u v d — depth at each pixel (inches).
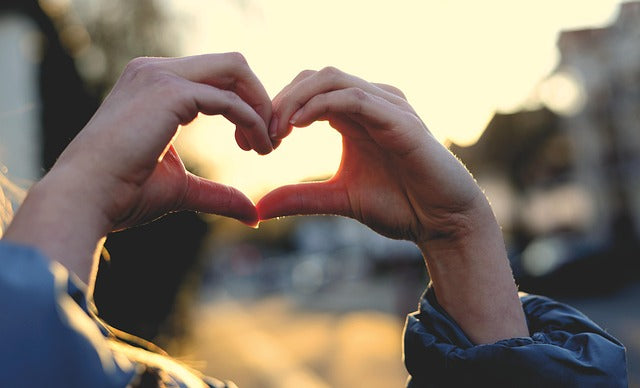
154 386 27.4
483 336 44.1
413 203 44.7
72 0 376.8
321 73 41.2
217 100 34.7
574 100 1446.9
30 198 29.9
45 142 366.6
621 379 40.2
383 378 446.6
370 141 45.4
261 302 1568.7
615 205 1386.6
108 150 31.2
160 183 37.7
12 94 360.5
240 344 668.1
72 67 381.4
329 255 2183.8
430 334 42.9
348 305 1157.1
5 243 21.6
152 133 32.0
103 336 27.7
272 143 39.7
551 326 44.6
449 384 41.4
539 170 1627.7
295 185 45.5
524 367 39.4
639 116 1300.4
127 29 378.6
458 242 44.4
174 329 348.5
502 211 1699.1
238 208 42.3
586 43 1389.0
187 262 363.6
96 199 30.3
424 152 42.5
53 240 28.6
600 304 782.5
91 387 21.4
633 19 1264.8
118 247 274.1
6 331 20.2
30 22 364.8
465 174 43.7
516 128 1640.0
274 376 464.1
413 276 805.9
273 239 3085.6
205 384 31.6
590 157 1437.0
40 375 20.4
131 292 281.6
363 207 46.3
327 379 451.2
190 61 36.6
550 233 1608.0
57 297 21.3
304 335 749.9
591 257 845.8
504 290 44.6
